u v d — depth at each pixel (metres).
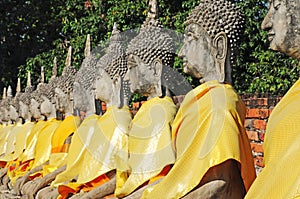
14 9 26.67
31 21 26.61
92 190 7.21
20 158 12.45
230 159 4.56
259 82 12.60
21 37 26.81
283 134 3.62
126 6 16.41
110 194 7.19
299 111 3.60
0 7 26.53
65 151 9.62
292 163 3.31
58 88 10.16
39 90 12.73
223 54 5.18
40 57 22.78
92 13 19.25
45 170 9.91
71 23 19.20
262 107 8.07
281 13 4.02
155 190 4.90
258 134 8.09
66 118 9.73
